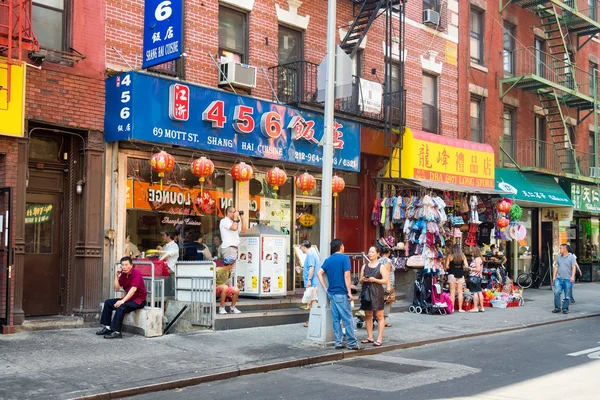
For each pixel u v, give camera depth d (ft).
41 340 33.83
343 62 38.01
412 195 61.72
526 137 79.51
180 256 45.44
